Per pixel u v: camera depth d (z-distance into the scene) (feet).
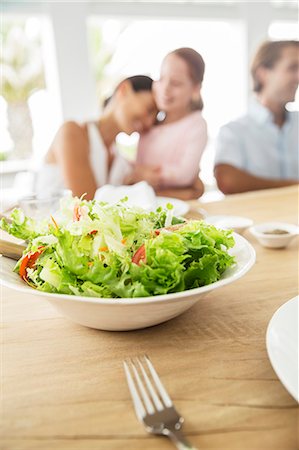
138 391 1.43
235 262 1.87
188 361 1.64
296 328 1.59
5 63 7.57
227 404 1.37
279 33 10.35
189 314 2.04
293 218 3.77
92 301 1.52
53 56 7.71
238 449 1.17
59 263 1.76
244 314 2.02
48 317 2.08
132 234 1.89
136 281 1.64
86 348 1.76
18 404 1.41
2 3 7.05
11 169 7.97
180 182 7.39
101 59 8.34
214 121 9.91
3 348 1.79
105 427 1.28
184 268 1.72
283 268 2.61
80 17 7.68
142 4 8.18
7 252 2.09
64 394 1.46
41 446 1.22
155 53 8.71
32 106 8.00
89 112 8.28
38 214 3.25
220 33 9.49
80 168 6.68
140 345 1.77
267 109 7.63
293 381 1.28
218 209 4.16
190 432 1.24
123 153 7.34
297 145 7.97
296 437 1.21
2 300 2.31
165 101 7.12
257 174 7.68
